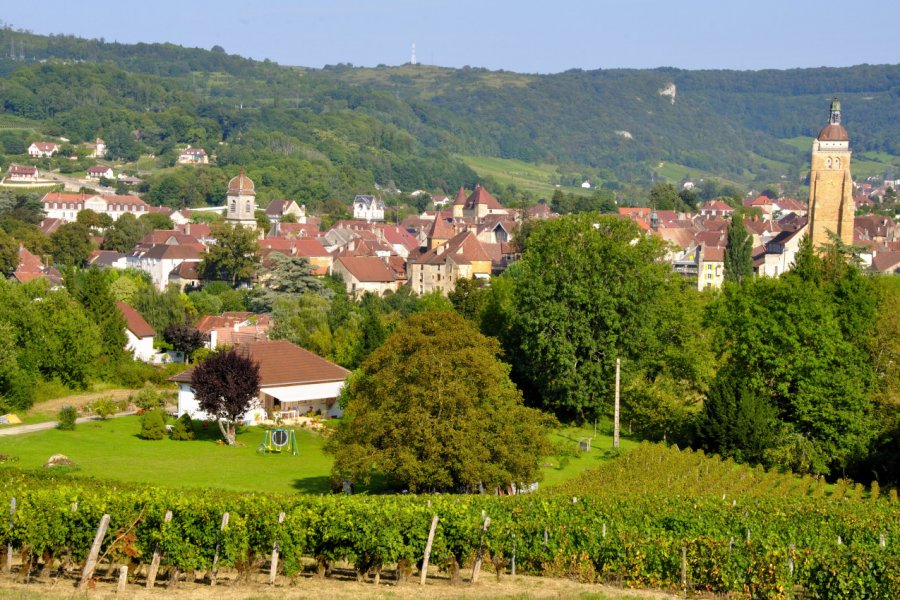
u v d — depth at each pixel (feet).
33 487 243.60
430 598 196.85
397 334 327.06
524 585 211.41
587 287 448.24
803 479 358.84
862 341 437.99
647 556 216.13
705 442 397.60
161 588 197.26
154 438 404.16
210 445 396.57
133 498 210.18
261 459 370.73
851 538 243.60
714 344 474.90
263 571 214.07
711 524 237.66
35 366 488.44
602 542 220.02
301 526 207.41
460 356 305.12
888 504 300.81
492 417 302.66
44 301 514.68
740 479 337.93
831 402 394.73
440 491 302.66
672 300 481.46
